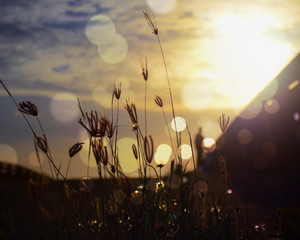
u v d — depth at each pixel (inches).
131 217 114.7
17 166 405.4
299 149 539.8
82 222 113.3
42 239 99.7
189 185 119.8
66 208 100.9
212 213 130.3
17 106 95.8
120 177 104.7
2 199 313.0
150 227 110.3
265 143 622.5
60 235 105.6
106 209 108.2
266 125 619.8
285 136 571.5
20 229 162.9
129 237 112.1
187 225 123.6
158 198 110.0
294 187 370.3
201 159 609.9
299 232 128.1
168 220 118.6
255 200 287.3
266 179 474.6
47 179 95.0
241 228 155.7
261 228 150.9
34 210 93.3
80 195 94.4
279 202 287.6
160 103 115.6
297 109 545.6
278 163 579.8
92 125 95.6
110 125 106.4
